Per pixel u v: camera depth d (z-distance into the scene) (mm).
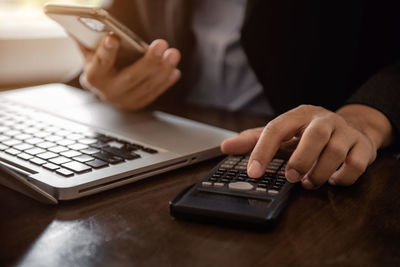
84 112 753
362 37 865
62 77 1609
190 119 796
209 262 323
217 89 1047
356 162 453
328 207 420
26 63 1517
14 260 328
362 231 372
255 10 845
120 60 760
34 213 410
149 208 420
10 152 517
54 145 542
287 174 427
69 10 615
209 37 1022
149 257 331
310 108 487
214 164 550
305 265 318
